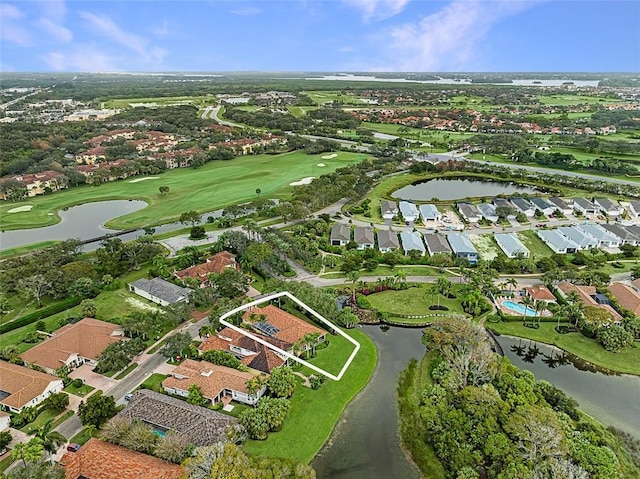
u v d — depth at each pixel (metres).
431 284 125.38
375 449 72.25
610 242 150.00
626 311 105.94
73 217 187.38
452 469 65.81
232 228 169.00
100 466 62.38
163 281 120.81
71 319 106.75
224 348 94.69
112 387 84.69
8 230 169.88
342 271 131.50
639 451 70.69
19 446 62.69
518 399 73.75
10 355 90.19
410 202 194.50
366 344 99.94
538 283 125.50
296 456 70.00
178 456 64.31
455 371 82.81
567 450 62.53
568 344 99.19
